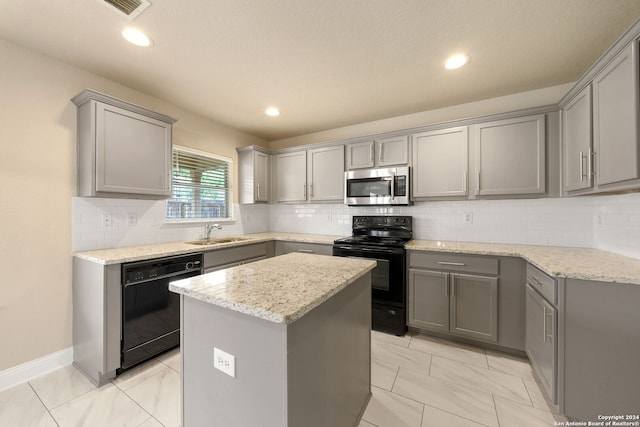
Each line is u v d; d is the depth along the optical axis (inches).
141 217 98.9
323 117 123.8
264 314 33.4
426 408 62.2
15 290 70.9
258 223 153.1
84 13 59.4
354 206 131.8
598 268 58.6
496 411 61.1
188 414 44.1
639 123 50.1
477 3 56.6
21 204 71.7
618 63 55.3
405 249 97.9
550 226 94.7
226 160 134.4
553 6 57.1
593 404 54.2
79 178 81.0
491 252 84.3
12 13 59.3
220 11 58.8
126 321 73.7
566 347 56.1
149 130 89.1
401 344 91.7
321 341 42.9
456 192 99.1
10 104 69.8
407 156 108.9
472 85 93.0
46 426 56.9
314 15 60.2
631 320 51.3
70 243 80.0
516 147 89.7
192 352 43.4
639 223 67.9
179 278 87.4
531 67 81.4
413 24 63.1
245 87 94.5
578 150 72.4
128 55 75.6
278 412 35.0
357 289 57.6
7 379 69.3
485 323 86.0
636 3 55.7
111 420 58.6
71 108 79.9
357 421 57.2
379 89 96.1
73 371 76.5
